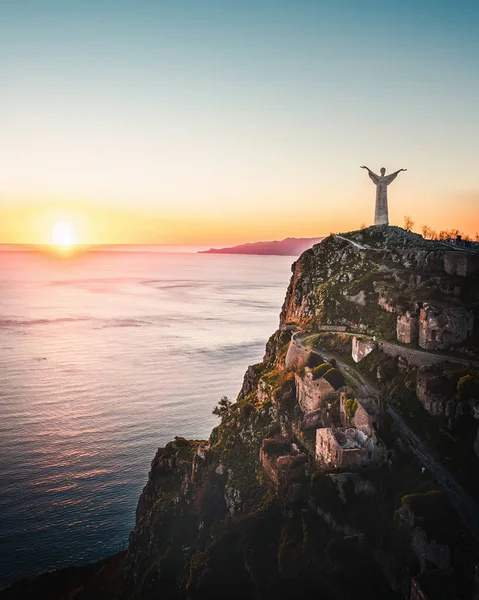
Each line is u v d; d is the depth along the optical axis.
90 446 179.38
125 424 198.62
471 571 75.25
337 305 159.00
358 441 101.44
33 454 172.88
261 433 125.62
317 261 186.88
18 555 128.50
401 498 87.94
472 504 84.38
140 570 115.56
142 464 167.75
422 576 75.75
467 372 104.88
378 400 110.56
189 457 137.12
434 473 91.12
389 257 171.12
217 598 96.62
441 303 132.25
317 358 134.88
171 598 105.81
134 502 148.38
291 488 101.38
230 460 123.44
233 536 103.12
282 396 130.88
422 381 108.19
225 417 147.62
